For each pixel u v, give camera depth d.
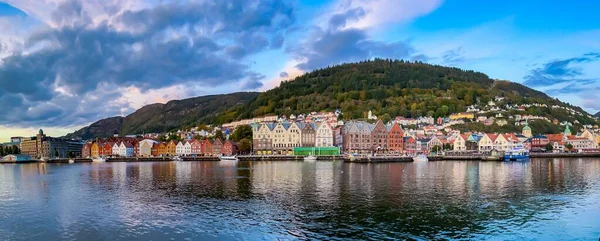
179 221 55.41
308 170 133.12
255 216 57.62
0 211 63.12
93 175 122.44
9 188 90.19
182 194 76.94
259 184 91.06
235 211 60.91
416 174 115.19
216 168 149.62
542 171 125.62
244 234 49.22
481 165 161.62
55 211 62.72
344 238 47.25
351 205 64.69
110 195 77.06
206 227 52.34
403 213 58.81
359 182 93.88
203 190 82.06
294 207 63.47
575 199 69.31
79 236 49.47
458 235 48.19
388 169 137.38
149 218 57.28
